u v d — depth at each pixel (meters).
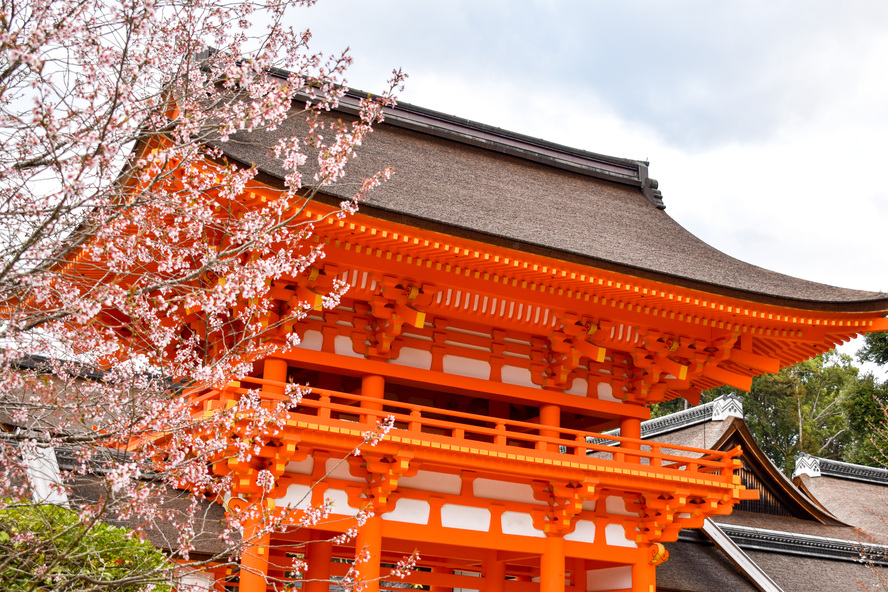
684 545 23.75
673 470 16.39
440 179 19.22
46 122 7.21
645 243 19.59
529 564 20.14
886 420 36.22
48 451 13.47
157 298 8.36
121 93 7.72
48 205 8.00
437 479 15.51
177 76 8.83
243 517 10.51
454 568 22.31
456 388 16.23
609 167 24.95
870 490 36.03
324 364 15.07
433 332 16.12
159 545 14.05
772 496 29.38
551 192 21.89
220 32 9.48
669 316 16.62
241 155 14.27
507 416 18.59
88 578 8.24
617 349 17.38
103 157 7.60
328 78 10.02
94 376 12.06
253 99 9.81
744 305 16.08
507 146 23.30
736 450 16.92
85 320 7.45
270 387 14.45
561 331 16.42
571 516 15.92
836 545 26.20
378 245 13.98
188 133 8.55
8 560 8.17
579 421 19.97
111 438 8.79
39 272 7.62
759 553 24.66
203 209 8.85
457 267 14.70
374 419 14.27
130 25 7.86
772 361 17.06
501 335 16.62
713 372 17.62
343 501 14.53
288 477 14.17
